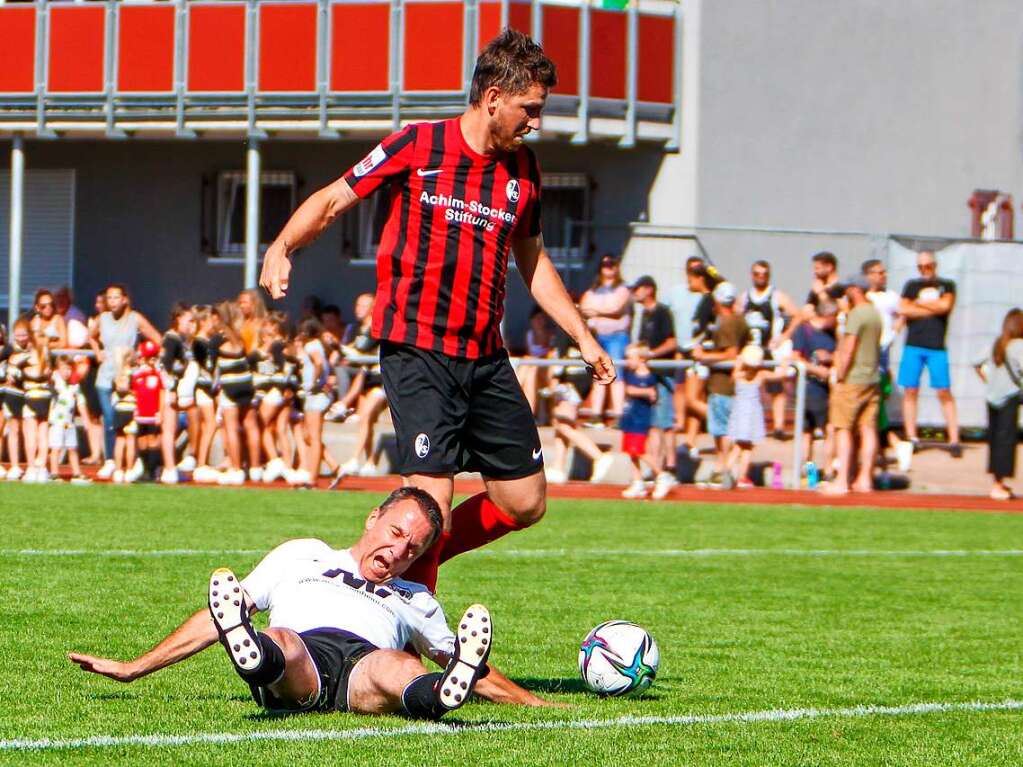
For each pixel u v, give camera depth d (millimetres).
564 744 11812
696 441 42938
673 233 51500
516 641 17438
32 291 61094
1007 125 62938
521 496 14016
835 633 18828
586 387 43031
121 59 54375
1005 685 15578
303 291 57875
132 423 40719
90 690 13711
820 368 41500
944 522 34375
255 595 12555
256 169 53500
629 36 52469
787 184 56656
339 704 12484
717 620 19672
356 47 52219
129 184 59906
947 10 60969
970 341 48000
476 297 13570
